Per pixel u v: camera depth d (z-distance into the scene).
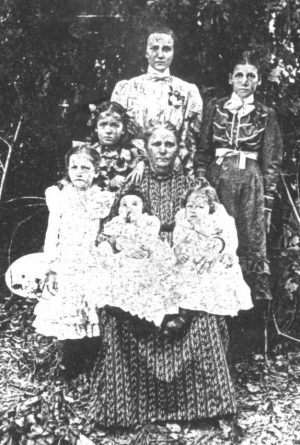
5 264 5.07
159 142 4.12
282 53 4.52
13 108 4.90
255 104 4.37
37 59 4.81
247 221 4.38
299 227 4.70
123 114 4.28
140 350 3.94
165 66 4.35
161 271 4.05
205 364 3.95
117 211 4.16
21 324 4.68
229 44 4.54
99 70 4.73
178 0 4.52
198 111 4.38
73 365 4.23
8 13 4.77
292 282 4.69
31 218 5.10
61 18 4.73
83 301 4.11
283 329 4.73
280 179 4.68
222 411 3.89
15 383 4.18
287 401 4.17
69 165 4.26
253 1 4.50
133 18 4.58
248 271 4.39
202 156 4.37
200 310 4.00
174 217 4.13
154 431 3.86
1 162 5.01
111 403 3.86
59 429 3.77
